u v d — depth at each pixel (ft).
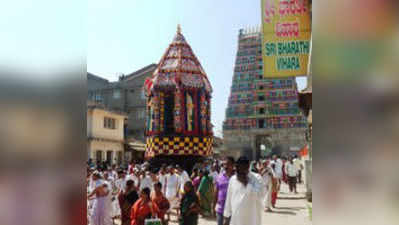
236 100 179.22
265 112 171.32
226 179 19.90
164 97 42.91
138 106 130.31
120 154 100.27
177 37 45.62
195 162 42.86
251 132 172.96
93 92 136.56
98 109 89.51
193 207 23.29
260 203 15.64
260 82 175.52
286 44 28.30
